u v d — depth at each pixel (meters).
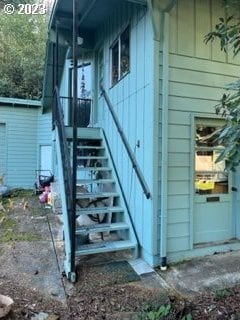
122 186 5.46
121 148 5.60
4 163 12.66
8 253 4.73
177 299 3.32
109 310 3.14
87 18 6.56
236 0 3.41
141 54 4.71
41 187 11.12
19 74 19.80
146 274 4.00
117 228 4.78
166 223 4.33
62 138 5.40
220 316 2.99
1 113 12.58
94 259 4.45
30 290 3.54
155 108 4.27
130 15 5.18
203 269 4.13
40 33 21.88
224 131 2.63
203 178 4.80
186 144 4.54
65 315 3.05
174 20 4.43
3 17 21.69
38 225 6.44
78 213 4.71
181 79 4.48
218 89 4.73
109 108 6.30
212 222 4.86
